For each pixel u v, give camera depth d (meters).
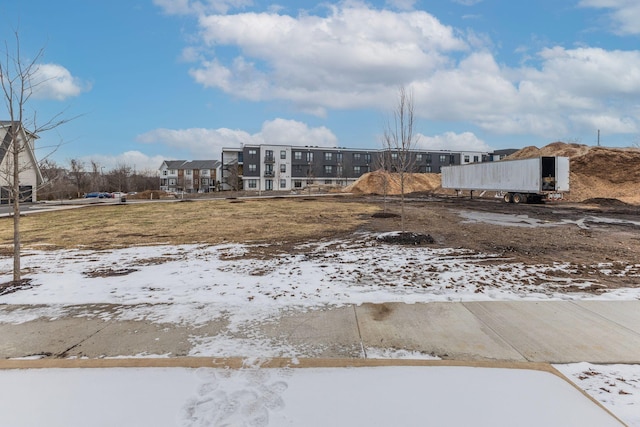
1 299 5.57
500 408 2.72
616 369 3.42
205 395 2.92
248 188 78.56
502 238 11.26
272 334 4.27
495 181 30.91
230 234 12.80
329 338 4.15
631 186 33.62
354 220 16.91
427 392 2.94
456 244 10.18
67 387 3.05
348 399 2.85
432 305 5.19
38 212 23.42
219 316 4.86
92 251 9.80
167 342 4.07
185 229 14.23
